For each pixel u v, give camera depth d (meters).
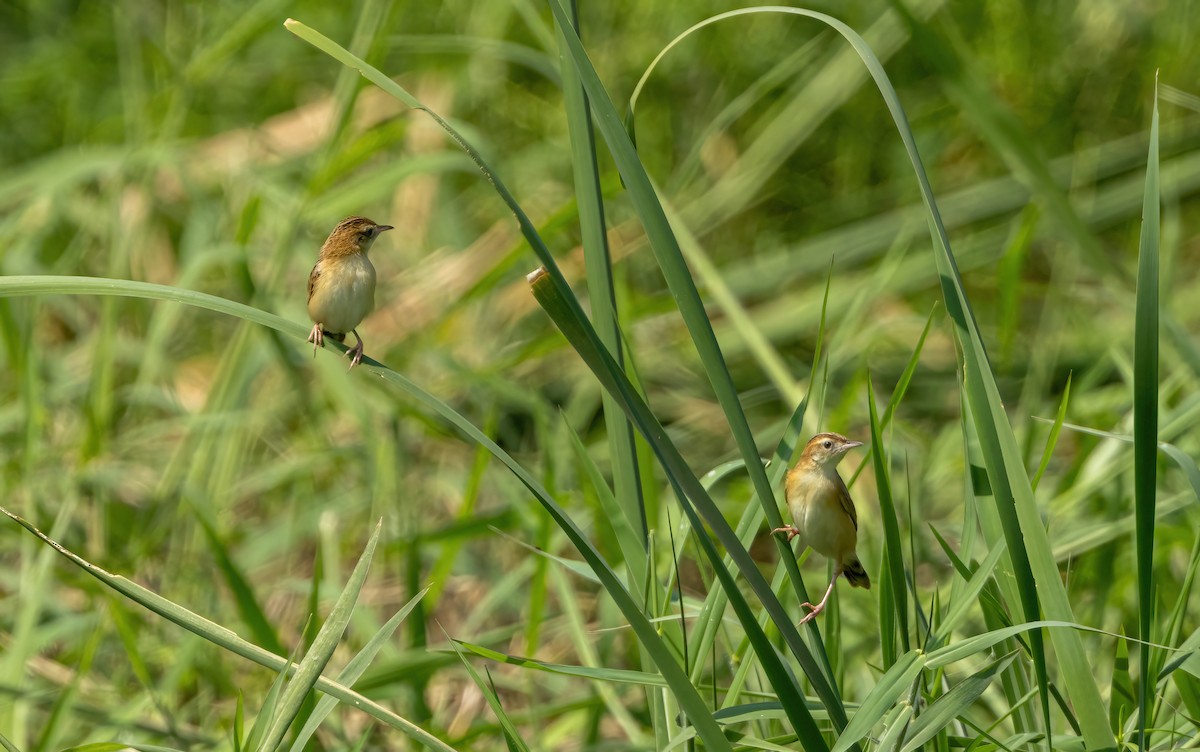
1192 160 15.69
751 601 10.67
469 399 14.73
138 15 17.94
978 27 17.91
